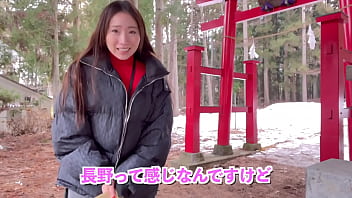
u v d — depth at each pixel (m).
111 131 1.34
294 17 21.64
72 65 1.38
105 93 1.33
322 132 3.24
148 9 11.93
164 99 1.52
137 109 1.38
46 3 10.48
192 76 4.54
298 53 23.16
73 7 11.88
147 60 1.48
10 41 11.16
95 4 10.95
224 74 5.11
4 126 9.45
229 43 5.11
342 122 3.16
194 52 4.53
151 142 1.45
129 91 1.40
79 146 1.34
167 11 12.19
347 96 3.92
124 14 1.35
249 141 5.72
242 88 23.83
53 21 10.96
